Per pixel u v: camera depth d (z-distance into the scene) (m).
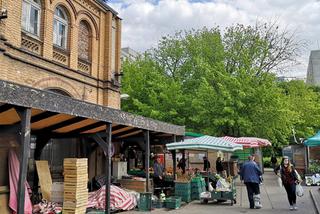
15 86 6.84
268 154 40.81
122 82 32.28
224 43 31.95
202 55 33.19
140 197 12.08
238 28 31.44
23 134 7.05
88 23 16.78
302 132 32.78
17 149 9.37
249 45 30.70
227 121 24.12
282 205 13.28
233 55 30.53
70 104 8.54
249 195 12.61
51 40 14.05
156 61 35.53
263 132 24.61
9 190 8.94
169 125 15.38
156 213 11.39
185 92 32.97
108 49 17.83
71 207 9.40
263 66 29.67
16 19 12.09
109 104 17.61
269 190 17.92
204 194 13.63
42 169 11.44
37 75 12.95
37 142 12.66
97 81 17.19
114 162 16.61
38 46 13.39
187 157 22.53
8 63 11.46
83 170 9.83
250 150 26.53
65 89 14.62
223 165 22.23
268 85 24.92
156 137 17.62
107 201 10.29
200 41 33.88
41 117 9.27
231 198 13.27
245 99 24.38
